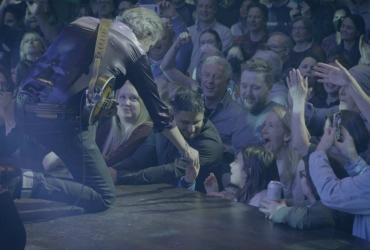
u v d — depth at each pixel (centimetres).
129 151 438
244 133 395
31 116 292
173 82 431
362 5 340
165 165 419
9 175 277
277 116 374
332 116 333
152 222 303
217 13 407
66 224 291
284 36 374
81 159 300
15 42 514
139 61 297
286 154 370
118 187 396
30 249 251
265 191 381
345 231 312
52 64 288
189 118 418
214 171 410
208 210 334
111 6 462
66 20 491
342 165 321
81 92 289
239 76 397
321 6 358
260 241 278
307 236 288
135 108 434
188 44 424
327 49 355
